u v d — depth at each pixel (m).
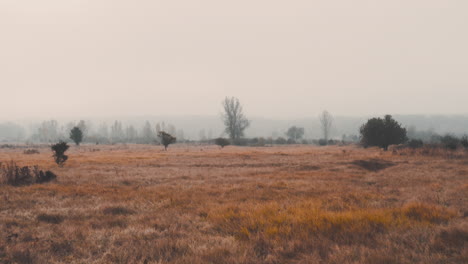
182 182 13.45
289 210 7.20
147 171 18.00
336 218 5.90
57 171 17.70
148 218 6.98
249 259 4.20
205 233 5.78
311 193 10.33
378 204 8.23
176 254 4.50
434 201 8.59
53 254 4.64
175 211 7.61
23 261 4.34
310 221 5.87
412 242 4.70
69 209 7.82
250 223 5.98
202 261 4.09
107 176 15.36
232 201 8.96
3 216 6.98
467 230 5.01
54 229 6.02
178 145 92.31
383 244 4.68
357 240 4.88
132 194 10.17
